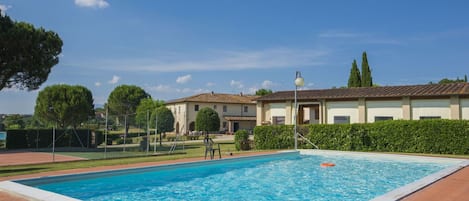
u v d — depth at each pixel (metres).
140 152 23.62
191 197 9.84
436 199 7.33
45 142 32.66
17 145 31.00
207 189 10.96
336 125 21.80
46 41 26.59
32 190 8.02
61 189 10.56
